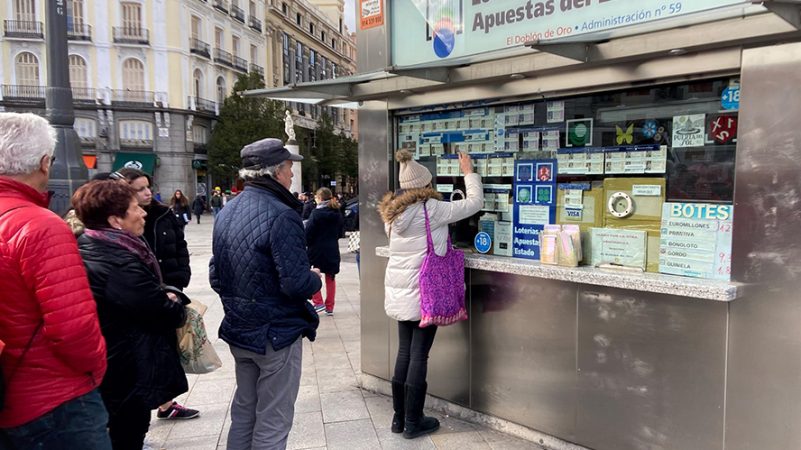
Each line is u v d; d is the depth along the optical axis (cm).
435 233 288
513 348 299
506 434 307
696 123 239
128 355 214
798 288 203
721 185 231
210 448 300
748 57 210
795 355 204
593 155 276
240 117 3316
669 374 239
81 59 2936
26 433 159
